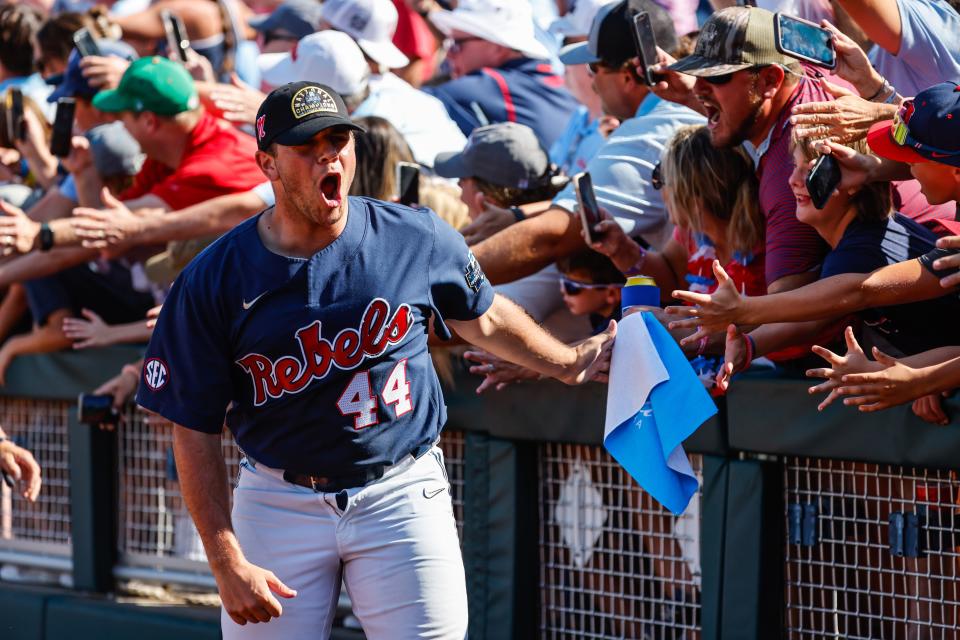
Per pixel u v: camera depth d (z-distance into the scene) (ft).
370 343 32.60
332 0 61.00
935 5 41.65
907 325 36.19
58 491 58.08
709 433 40.55
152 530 55.16
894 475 37.52
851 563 38.91
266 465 33.94
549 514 45.01
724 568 40.29
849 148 35.73
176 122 52.11
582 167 54.49
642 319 36.04
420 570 33.50
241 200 49.98
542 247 43.27
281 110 30.63
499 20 62.69
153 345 33.01
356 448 33.22
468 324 34.50
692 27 48.93
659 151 45.27
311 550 33.71
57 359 55.72
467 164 47.47
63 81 58.70
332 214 31.42
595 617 44.27
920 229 36.22
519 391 44.04
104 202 49.78
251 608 31.50
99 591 55.77
